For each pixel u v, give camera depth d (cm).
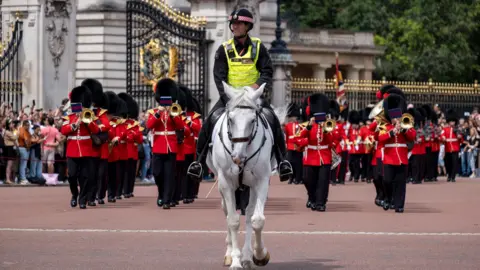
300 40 8538
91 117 2980
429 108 4725
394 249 2098
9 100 4478
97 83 3094
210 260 1938
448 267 1864
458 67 8650
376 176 3114
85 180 3012
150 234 2333
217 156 1862
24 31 4469
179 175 3195
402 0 9206
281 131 1978
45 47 4469
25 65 4462
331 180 4350
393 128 2939
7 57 4466
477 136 5297
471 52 8981
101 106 3108
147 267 1855
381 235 2338
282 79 5038
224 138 1841
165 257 1973
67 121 3000
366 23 9125
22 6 4469
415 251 2070
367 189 4031
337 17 9306
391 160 2931
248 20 1972
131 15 4975
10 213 2828
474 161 5288
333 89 5344
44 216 2750
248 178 1842
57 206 3066
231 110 1795
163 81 3142
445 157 4788
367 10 9162
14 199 3312
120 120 3250
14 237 2278
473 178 5184
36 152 4059
